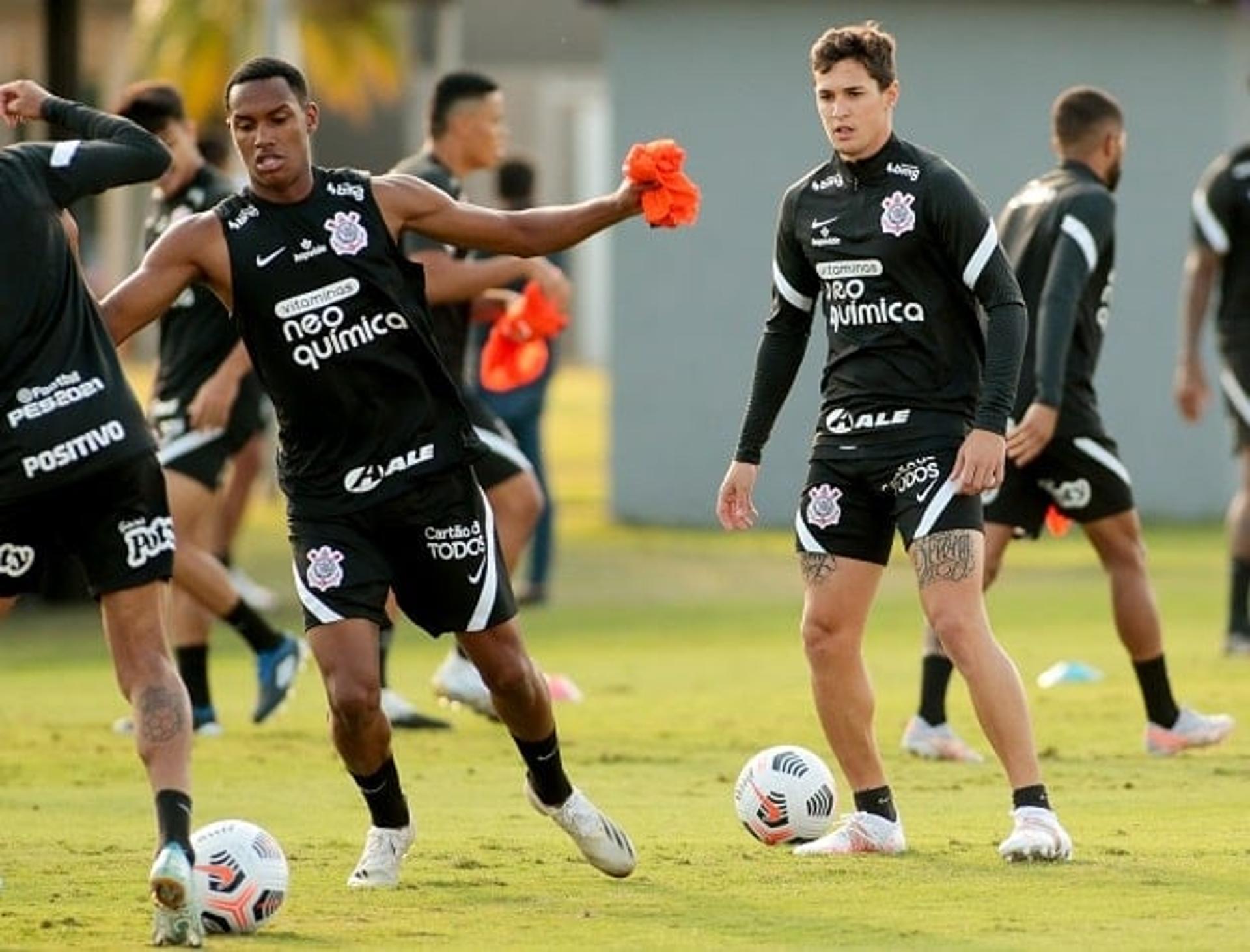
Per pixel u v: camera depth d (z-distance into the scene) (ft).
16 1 431.43
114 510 80.43
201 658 137.18
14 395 79.30
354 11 594.65
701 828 101.14
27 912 82.69
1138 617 121.60
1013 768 90.33
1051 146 262.88
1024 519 122.72
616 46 264.93
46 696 156.97
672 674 162.71
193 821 105.19
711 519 266.36
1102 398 264.52
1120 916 79.00
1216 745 124.98
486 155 138.62
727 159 264.31
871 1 262.67
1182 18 261.65
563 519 277.23
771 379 95.61
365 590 85.30
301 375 84.53
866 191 90.48
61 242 81.15
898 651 173.06
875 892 84.38
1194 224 164.14
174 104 134.21
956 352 90.48
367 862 87.81
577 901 83.92
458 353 136.15
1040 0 261.85
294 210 84.48
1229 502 266.16
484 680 88.02
